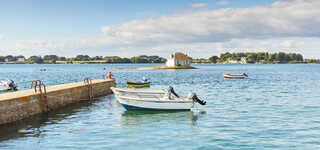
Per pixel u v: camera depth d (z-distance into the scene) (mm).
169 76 75438
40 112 20078
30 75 89562
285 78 65375
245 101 26125
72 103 25234
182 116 19141
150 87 43344
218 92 34594
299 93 32844
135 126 16266
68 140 13414
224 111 20906
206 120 17797
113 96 31094
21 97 17906
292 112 20312
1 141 13242
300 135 14039
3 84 37656
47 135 14328
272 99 27516
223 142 12945
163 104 20969
